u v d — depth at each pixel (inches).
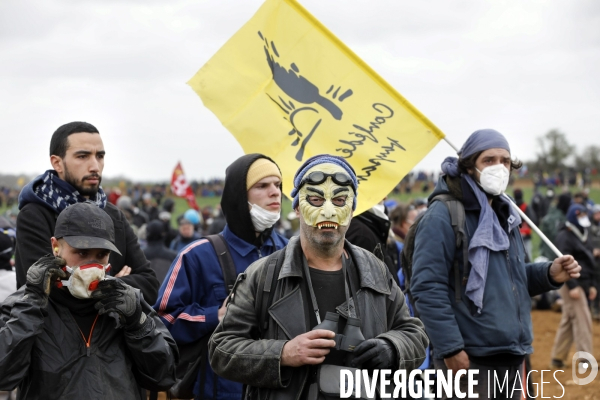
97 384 127.2
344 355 122.7
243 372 123.4
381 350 121.0
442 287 181.2
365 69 214.4
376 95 214.1
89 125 161.2
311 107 211.5
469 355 181.5
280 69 211.9
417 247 185.9
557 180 2979.8
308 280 128.1
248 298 130.4
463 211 186.5
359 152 210.1
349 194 130.4
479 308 179.0
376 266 134.3
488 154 187.3
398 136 211.6
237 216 176.6
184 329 167.3
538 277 193.6
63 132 158.9
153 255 353.1
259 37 212.7
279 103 209.9
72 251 127.0
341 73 214.4
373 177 209.5
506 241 183.0
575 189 2743.6
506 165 191.3
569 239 414.6
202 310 168.2
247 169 176.6
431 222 185.2
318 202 129.3
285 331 124.7
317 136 210.4
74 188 157.9
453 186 190.4
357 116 212.5
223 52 211.0
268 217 176.1
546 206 961.5
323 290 128.7
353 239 204.4
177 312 168.6
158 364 132.5
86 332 130.0
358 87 214.2
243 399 136.3
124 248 167.9
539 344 456.8
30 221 153.1
